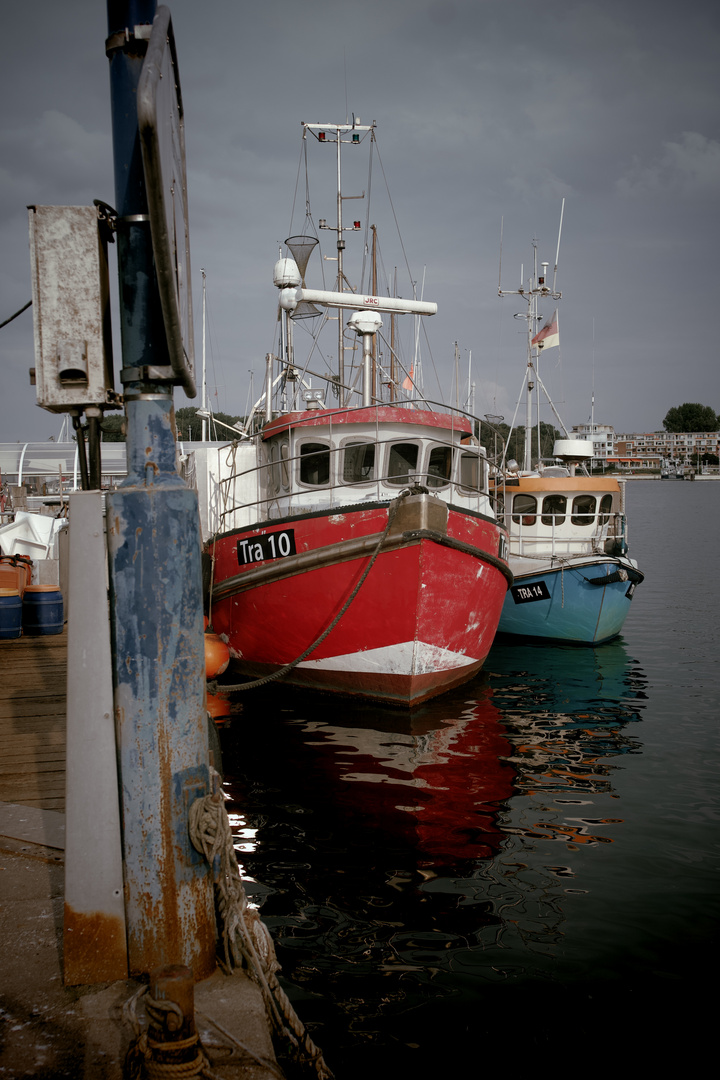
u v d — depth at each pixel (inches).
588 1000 152.8
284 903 191.6
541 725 357.7
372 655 370.0
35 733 215.5
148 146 82.6
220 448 483.8
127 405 104.7
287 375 493.0
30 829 148.8
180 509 103.2
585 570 557.6
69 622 102.0
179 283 101.0
